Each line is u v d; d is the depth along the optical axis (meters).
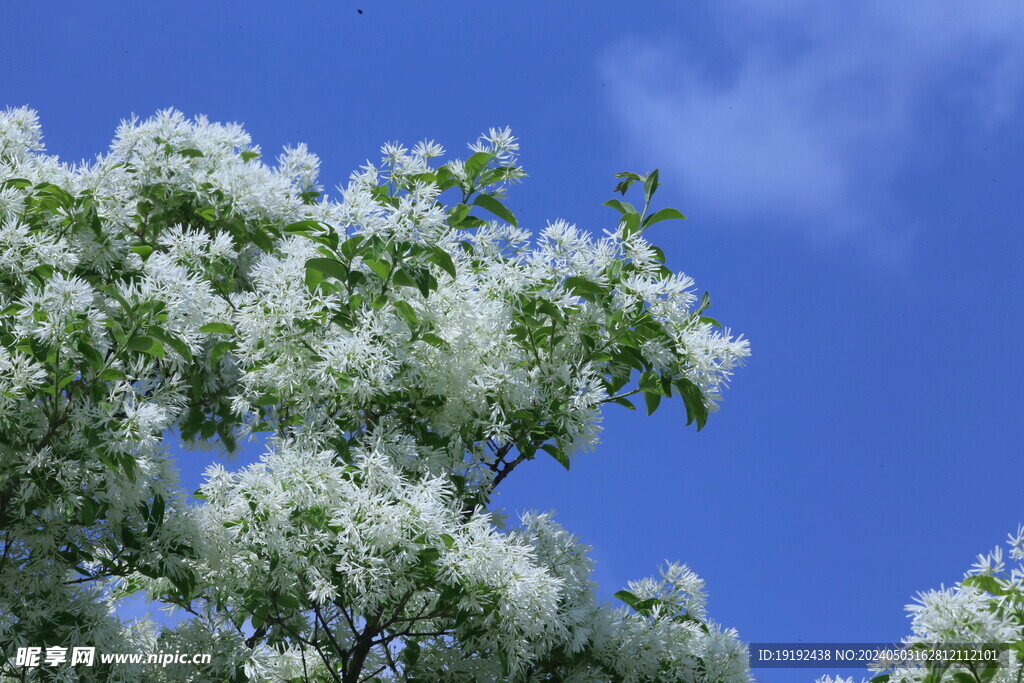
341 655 4.41
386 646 4.73
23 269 4.16
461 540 3.99
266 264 4.49
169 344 3.96
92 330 3.81
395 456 4.50
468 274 4.81
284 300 4.33
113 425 3.98
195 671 4.49
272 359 4.47
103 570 4.37
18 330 3.81
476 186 5.00
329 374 4.28
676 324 4.62
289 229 4.46
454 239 4.87
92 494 4.07
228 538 4.27
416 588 4.11
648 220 4.77
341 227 4.58
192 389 5.13
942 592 3.81
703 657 4.85
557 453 4.88
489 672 4.73
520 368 4.74
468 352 4.68
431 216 4.34
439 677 4.77
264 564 4.18
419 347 4.67
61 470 3.89
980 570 3.82
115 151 5.66
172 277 4.11
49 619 4.13
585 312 4.64
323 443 4.44
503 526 4.86
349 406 4.63
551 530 4.79
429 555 3.94
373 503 3.95
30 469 3.86
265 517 4.07
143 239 5.42
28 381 3.74
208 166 5.73
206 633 4.59
